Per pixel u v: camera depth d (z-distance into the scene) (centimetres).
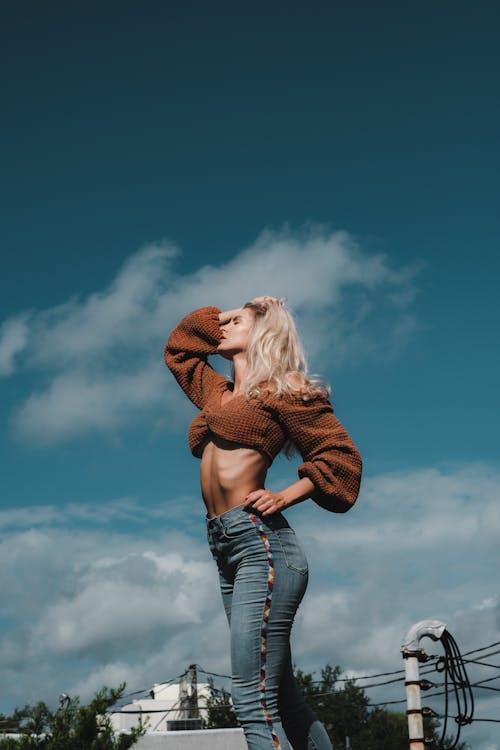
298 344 337
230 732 1267
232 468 312
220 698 2984
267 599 295
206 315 373
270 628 294
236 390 351
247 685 290
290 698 309
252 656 291
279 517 309
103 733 651
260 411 315
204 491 321
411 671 350
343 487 311
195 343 375
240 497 309
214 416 319
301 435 316
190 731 1260
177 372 373
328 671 5422
